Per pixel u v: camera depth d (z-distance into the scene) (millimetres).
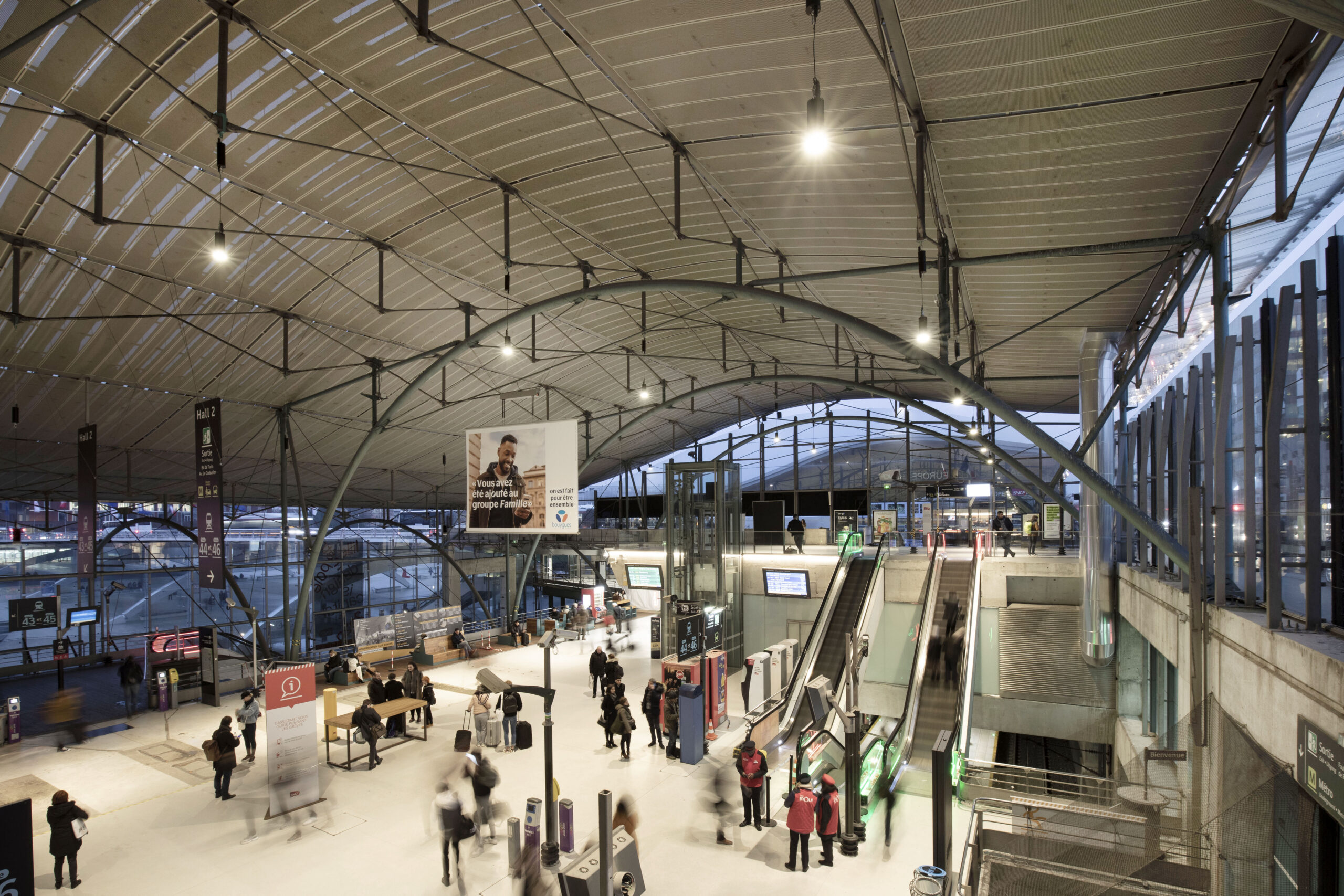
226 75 11656
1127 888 8102
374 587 40438
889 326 27047
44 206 15758
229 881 11680
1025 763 28125
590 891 9008
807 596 29938
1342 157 10148
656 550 37781
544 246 20562
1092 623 23203
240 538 36719
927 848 12328
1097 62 10086
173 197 16375
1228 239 13977
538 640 32219
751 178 15367
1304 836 7727
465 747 14305
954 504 38062
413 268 21438
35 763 17734
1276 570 9156
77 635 30016
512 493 16266
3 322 18812
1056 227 15453
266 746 14742
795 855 11625
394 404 22703
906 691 25875
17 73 12375
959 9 9391
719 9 10250
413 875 11789
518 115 13789
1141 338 23359
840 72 11156
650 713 17547
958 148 12719
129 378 22844
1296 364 10203
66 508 30156
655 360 36500
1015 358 29094
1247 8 8656
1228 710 10555
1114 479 24516
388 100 13352
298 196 16750
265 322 22422
